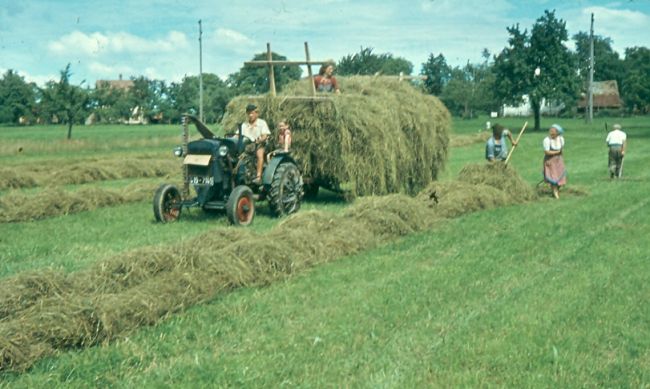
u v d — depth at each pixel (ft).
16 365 17.29
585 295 23.80
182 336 19.77
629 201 48.73
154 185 55.77
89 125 313.12
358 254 30.99
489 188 47.32
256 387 16.15
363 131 46.34
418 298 23.48
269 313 21.94
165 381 16.51
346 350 18.65
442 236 35.29
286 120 47.29
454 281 25.76
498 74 245.24
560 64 232.73
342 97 46.73
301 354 18.29
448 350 18.57
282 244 28.14
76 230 37.70
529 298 23.44
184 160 40.01
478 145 134.51
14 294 20.15
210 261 24.81
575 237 34.71
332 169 47.21
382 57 125.18
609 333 19.98
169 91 333.83
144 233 36.42
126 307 20.42
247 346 18.98
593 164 86.79
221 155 39.52
